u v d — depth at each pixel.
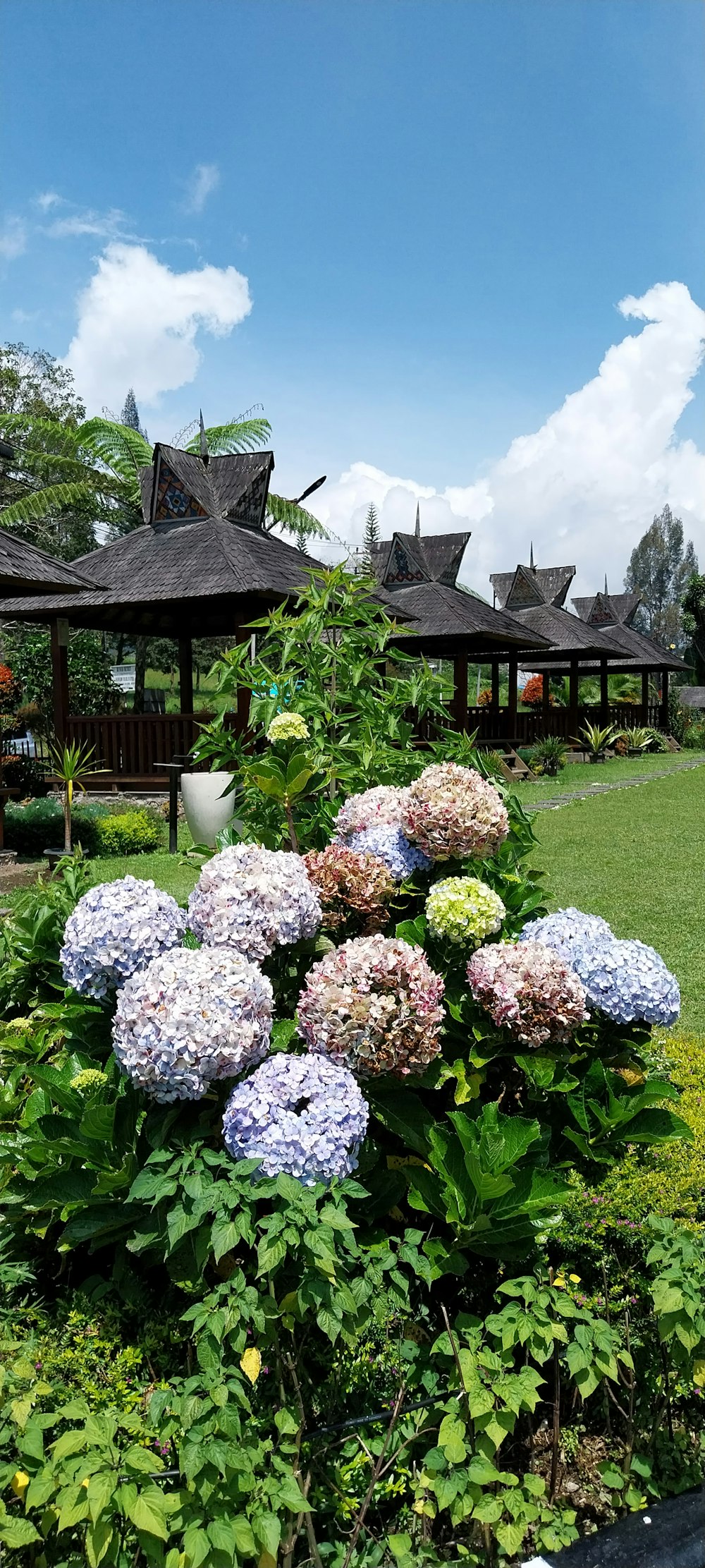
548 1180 2.05
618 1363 2.27
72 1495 1.64
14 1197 2.25
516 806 3.49
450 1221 2.10
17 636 26.61
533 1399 1.89
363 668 4.37
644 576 96.88
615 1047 2.70
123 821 10.98
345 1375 2.08
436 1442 2.09
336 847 2.86
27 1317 2.18
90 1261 2.45
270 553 14.73
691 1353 2.16
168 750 14.57
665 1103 2.96
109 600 13.02
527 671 31.30
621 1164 2.48
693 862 10.20
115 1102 2.09
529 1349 2.01
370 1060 2.14
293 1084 1.98
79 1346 2.05
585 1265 2.36
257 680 4.40
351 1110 1.97
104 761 14.83
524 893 3.04
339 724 4.31
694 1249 2.11
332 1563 1.90
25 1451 1.71
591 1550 1.89
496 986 2.33
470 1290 2.38
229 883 2.44
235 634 14.03
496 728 24.42
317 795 3.97
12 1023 3.17
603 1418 2.33
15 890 8.49
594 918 2.75
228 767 11.47
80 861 3.86
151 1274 2.31
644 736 31.16
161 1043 1.90
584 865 10.05
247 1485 1.73
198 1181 1.87
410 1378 2.07
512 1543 1.88
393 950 2.27
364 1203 2.28
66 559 31.73
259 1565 1.77
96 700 20.97
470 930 2.48
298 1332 2.11
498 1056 2.48
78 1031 2.52
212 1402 1.75
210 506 14.91
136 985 2.03
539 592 28.47
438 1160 2.17
